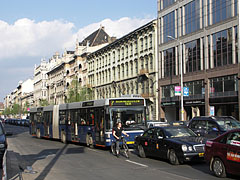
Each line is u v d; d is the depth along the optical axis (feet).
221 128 51.67
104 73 216.54
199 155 41.22
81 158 53.01
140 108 63.26
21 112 501.15
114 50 201.26
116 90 197.36
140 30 168.45
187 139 44.01
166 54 149.89
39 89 415.85
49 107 99.60
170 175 35.78
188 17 136.15
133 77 176.24
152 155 49.11
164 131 46.91
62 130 87.10
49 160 51.67
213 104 119.44
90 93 215.10
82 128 73.31
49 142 91.91
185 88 125.59
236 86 109.91
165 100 147.95
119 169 41.04
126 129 60.80
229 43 113.29
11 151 66.28
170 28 147.64
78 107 76.48
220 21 117.80
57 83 331.16
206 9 125.18
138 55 172.14
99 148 69.67
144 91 165.99
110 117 61.05
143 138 51.26
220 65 117.50
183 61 138.10
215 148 34.14
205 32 125.18
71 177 36.22
